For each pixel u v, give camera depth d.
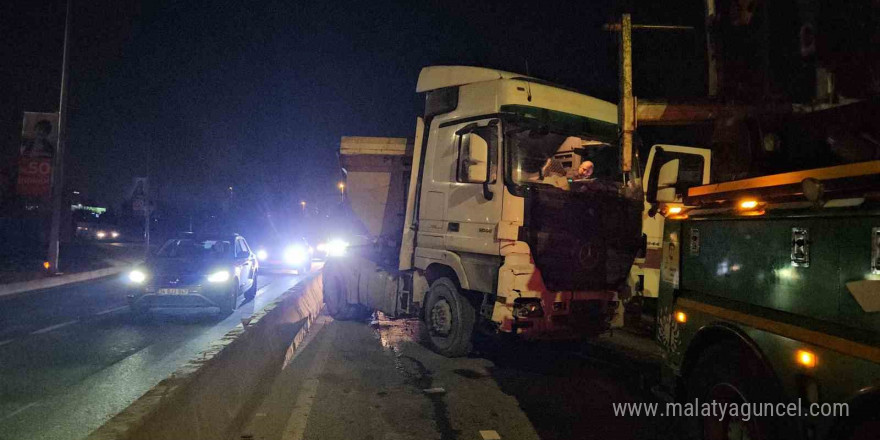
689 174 9.71
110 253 33.66
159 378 7.40
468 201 8.15
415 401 6.47
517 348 9.48
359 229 11.41
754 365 3.88
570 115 8.24
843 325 3.22
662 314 5.17
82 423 5.68
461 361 8.49
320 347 9.42
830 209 3.30
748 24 7.31
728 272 4.29
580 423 5.87
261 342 6.58
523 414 6.11
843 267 3.23
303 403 6.33
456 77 8.65
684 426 4.76
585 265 7.97
